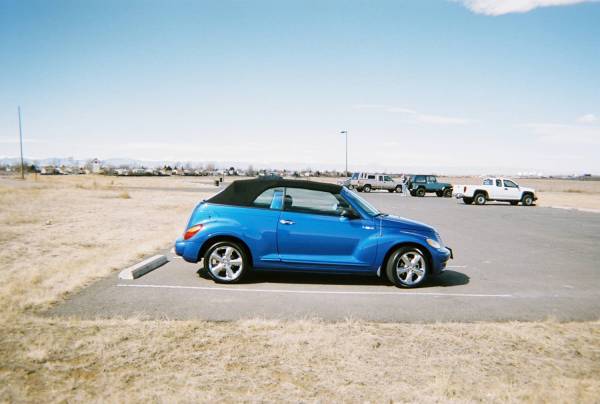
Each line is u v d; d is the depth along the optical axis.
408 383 3.48
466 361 3.94
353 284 6.98
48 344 4.05
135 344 4.11
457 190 32.12
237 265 6.80
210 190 39.88
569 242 12.60
